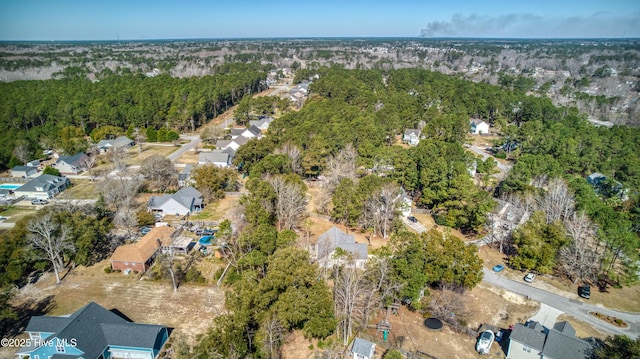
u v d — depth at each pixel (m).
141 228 58.34
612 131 95.81
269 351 34.47
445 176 63.28
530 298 43.59
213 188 69.12
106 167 86.00
